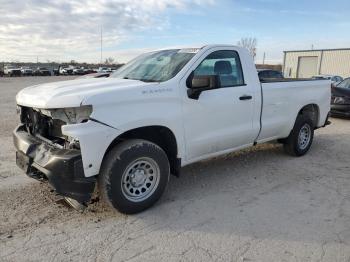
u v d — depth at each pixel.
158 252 3.50
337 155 7.15
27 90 4.64
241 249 3.57
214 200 4.77
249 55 5.70
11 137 8.33
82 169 3.81
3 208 4.38
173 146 4.68
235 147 5.62
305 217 4.29
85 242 3.66
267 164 6.44
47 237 3.74
